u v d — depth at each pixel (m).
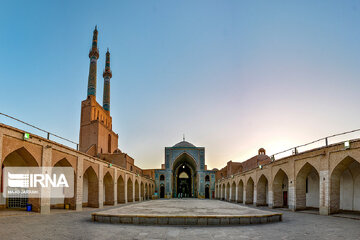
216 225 9.52
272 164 19.67
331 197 13.20
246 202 25.91
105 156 28.34
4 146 10.27
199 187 47.72
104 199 22.16
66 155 14.54
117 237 7.21
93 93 30.89
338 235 7.68
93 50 32.12
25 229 8.17
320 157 14.01
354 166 15.02
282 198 19.38
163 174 48.47
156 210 12.51
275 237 7.35
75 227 8.81
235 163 37.62
